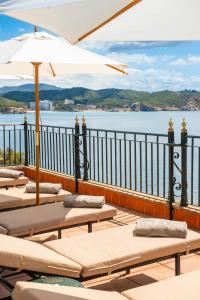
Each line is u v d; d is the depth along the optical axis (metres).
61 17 2.75
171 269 4.14
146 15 2.62
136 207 6.25
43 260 2.92
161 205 5.80
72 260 3.12
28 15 2.70
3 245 2.98
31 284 2.35
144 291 2.61
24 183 6.78
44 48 4.90
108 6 2.52
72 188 7.50
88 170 7.24
